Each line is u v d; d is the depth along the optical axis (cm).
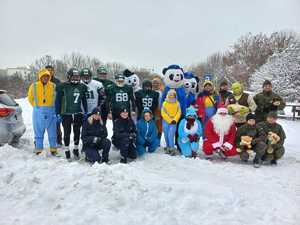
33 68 4669
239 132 929
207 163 884
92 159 835
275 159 920
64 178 623
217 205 573
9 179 649
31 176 642
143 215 533
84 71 937
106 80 1044
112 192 580
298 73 2892
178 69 1020
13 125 898
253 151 919
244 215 557
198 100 1022
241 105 982
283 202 624
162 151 1009
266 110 980
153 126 950
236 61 5947
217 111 948
